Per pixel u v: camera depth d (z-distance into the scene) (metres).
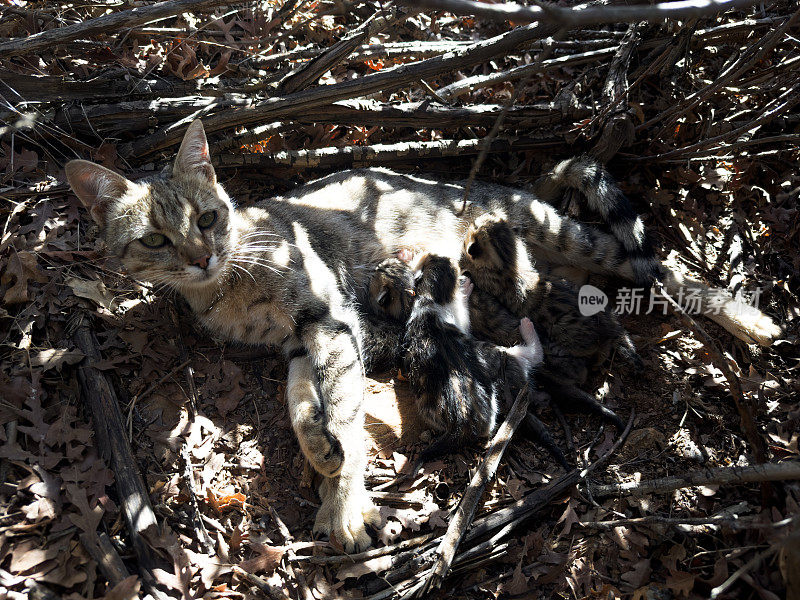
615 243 0.79
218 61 0.88
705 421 0.69
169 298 0.71
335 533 0.60
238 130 0.80
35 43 0.73
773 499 0.60
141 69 0.81
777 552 0.54
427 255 0.77
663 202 0.85
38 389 0.61
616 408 0.71
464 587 0.59
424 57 0.89
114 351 0.66
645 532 0.61
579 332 0.72
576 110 0.82
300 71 0.77
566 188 0.84
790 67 0.82
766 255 0.83
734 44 0.89
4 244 0.67
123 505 0.57
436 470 0.66
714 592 0.53
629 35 0.82
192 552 0.57
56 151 0.76
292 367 0.68
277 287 0.67
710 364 0.74
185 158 0.65
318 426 0.61
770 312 0.79
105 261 0.71
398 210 0.79
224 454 0.64
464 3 0.36
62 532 0.55
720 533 0.60
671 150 0.84
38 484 0.56
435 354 0.68
